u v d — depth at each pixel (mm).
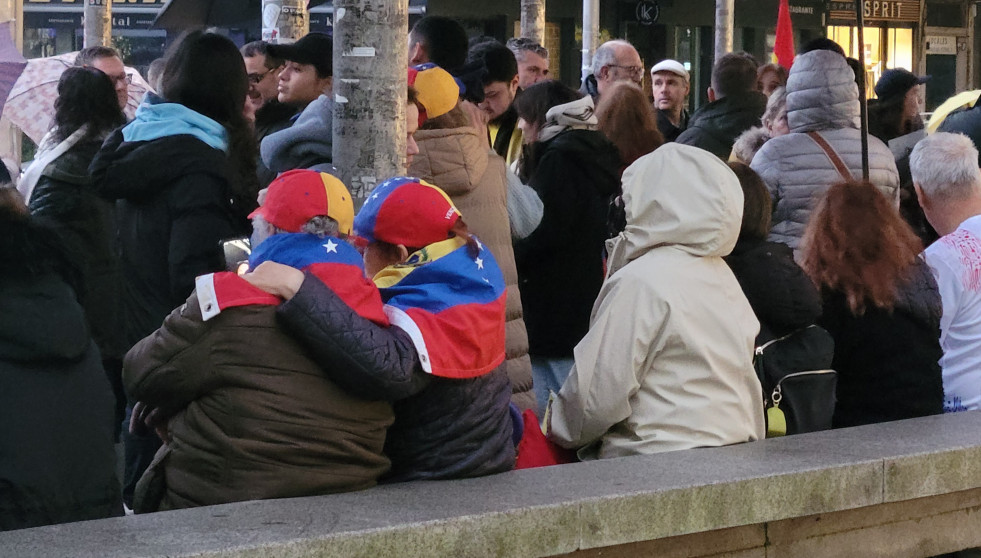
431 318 4938
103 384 5023
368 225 5133
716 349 5797
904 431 6250
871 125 11367
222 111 6488
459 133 6180
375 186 5777
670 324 5707
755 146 9273
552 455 5953
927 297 6559
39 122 12812
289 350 4699
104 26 16234
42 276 4848
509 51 8297
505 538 4773
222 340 4637
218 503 4727
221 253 6207
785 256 6199
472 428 5152
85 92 8219
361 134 5781
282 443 4699
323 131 6332
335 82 5844
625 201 5914
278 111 8117
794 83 8312
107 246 8273
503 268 6328
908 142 10523
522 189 6848
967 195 7398
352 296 4797
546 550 4891
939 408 6656
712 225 5738
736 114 9938
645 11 32375
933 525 6160
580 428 5820
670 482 5250
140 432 5203
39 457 4750
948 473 5973
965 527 6281
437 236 5102
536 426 5930
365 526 4492
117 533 4363
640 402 5828
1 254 4770
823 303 6562
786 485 5477
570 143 7094
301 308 4633
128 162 6219
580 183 7066
